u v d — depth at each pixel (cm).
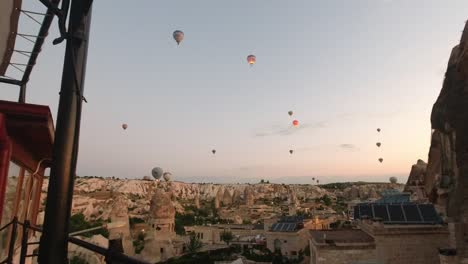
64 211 304
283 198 19612
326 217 8662
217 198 15138
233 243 7031
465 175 2058
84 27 329
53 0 364
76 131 318
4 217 691
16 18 486
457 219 1973
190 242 6500
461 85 2356
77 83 320
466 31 2361
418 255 1977
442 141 2623
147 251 5572
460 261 1695
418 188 4791
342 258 2005
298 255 5509
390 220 2214
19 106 587
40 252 298
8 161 580
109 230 4500
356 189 19275
